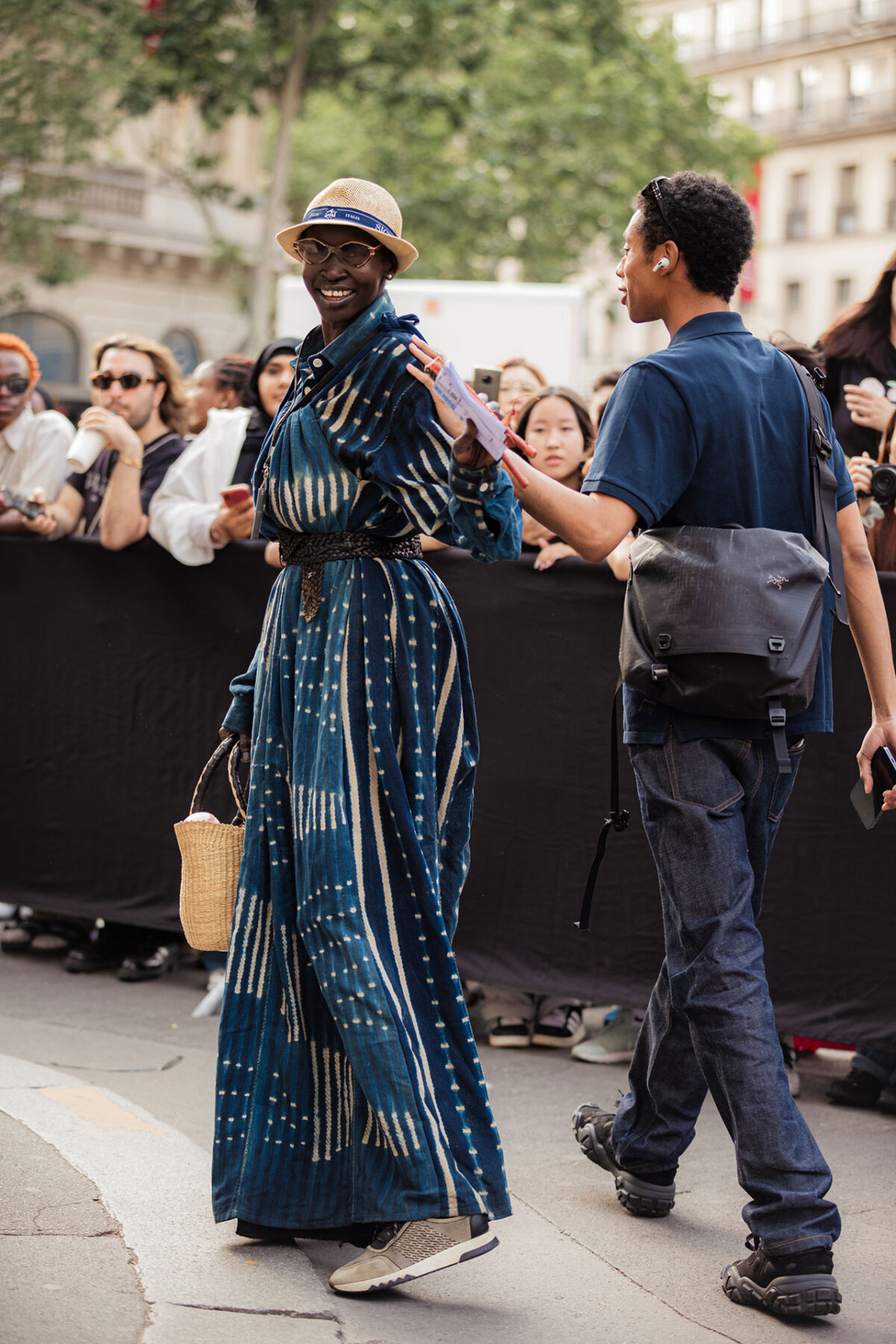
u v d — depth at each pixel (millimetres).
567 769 4645
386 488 2914
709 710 2914
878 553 4555
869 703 4207
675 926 3008
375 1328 2682
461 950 4785
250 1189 2932
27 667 5645
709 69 58844
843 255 55625
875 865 4211
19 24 23969
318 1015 2971
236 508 5047
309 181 34188
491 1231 3129
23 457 6078
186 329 32688
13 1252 2787
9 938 5945
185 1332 2539
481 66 27250
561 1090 4367
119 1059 4418
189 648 5336
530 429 5215
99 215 30625
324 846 2879
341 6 25172
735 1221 3328
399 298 15492
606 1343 2689
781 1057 2896
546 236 30672
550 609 4652
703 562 2871
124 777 5473
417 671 2996
